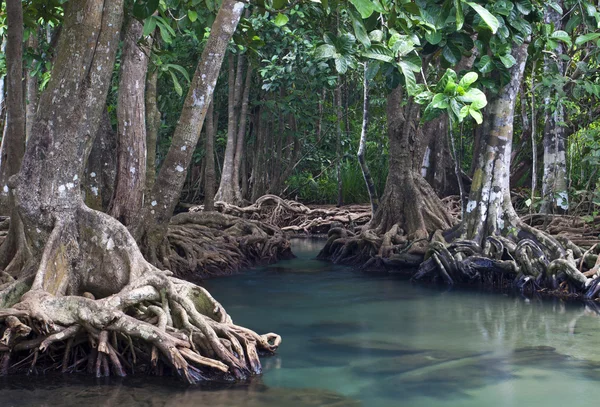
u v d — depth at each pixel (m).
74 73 6.82
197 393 5.73
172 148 10.84
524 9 7.00
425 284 12.23
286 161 27.05
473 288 11.76
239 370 6.27
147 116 12.75
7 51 9.23
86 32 6.78
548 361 6.98
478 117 5.65
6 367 6.11
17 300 6.54
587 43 15.33
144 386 5.89
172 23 10.84
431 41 6.33
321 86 22.00
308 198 26.30
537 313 9.56
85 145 7.01
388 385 6.10
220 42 10.17
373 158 25.52
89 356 6.23
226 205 21.95
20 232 7.48
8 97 9.25
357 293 11.22
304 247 19.09
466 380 6.30
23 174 6.89
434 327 8.62
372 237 14.32
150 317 6.45
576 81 13.18
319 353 7.24
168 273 7.21
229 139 23.34
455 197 20.88
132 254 6.88
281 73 19.06
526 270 11.45
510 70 12.23
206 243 13.76
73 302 6.13
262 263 15.24
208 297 6.93
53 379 6.03
